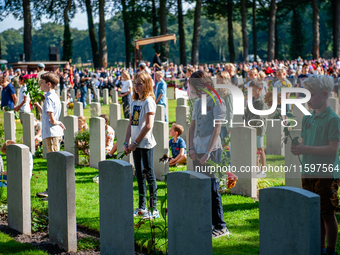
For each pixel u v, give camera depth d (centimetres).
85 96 2045
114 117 1262
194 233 363
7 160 556
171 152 947
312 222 289
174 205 379
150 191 565
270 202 312
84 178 816
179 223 376
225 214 587
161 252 440
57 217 484
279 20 7231
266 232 316
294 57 7350
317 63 2364
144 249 478
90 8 4891
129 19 5316
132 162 848
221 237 503
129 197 407
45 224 561
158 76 1096
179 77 2520
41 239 520
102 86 2506
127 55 5391
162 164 783
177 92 2241
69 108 1681
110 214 422
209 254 362
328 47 10606
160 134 779
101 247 439
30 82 1058
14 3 4800
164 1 4575
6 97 1247
